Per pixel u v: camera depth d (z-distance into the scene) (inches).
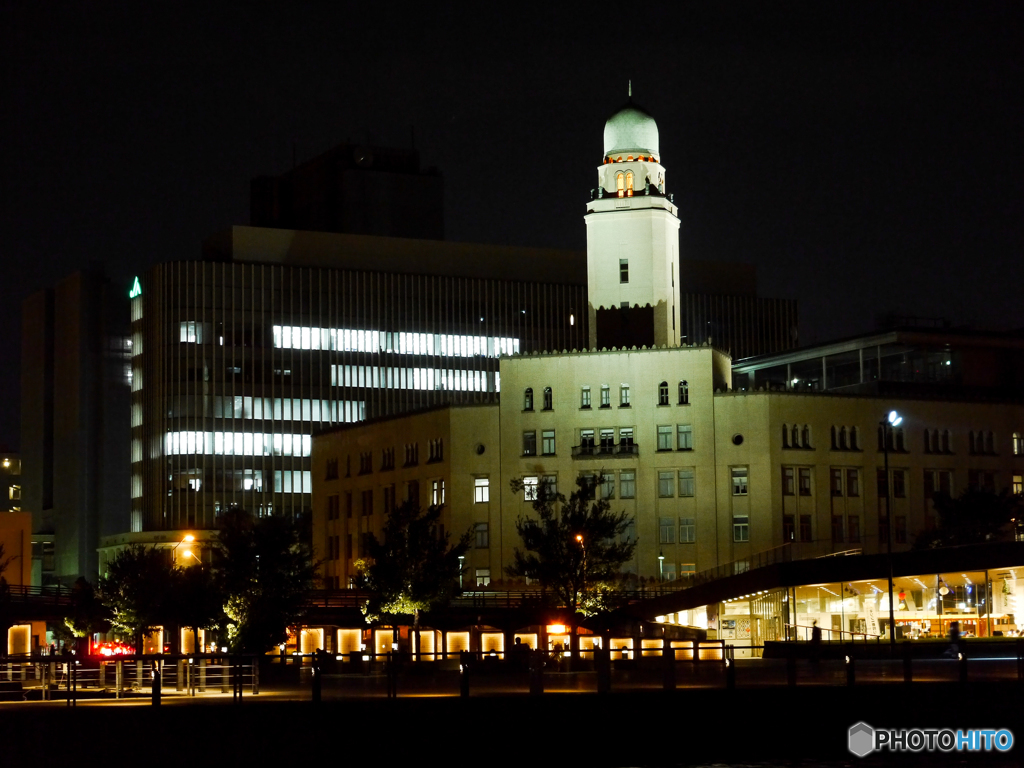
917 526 5895.7
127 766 2417.6
